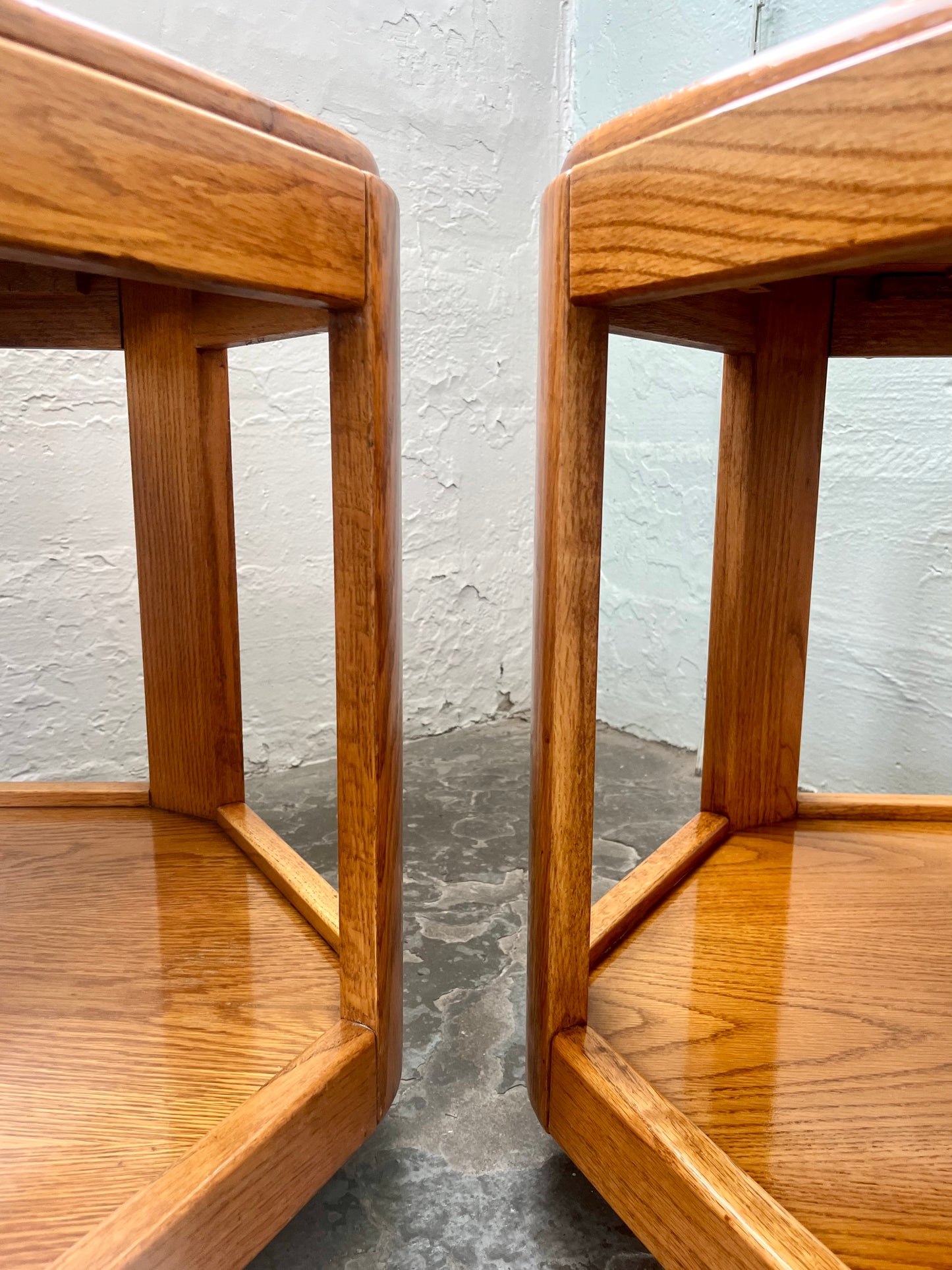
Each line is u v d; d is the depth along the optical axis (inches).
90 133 11.3
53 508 40.0
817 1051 20.4
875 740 42.3
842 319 29.0
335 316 16.9
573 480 17.2
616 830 40.5
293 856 28.3
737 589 29.6
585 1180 21.5
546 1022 19.5
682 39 46.4
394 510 18.6
